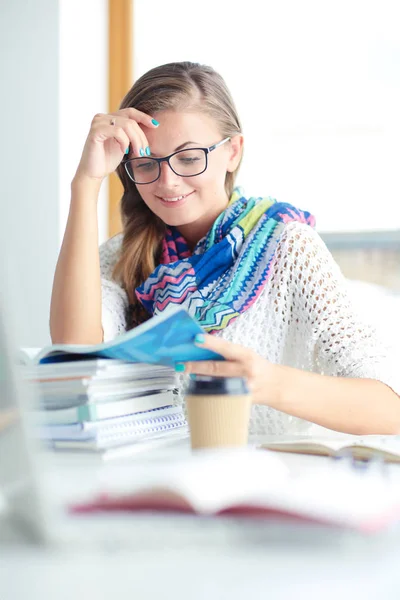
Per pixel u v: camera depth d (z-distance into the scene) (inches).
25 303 131.3
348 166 135.1
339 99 135.2
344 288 62.7
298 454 38.1
